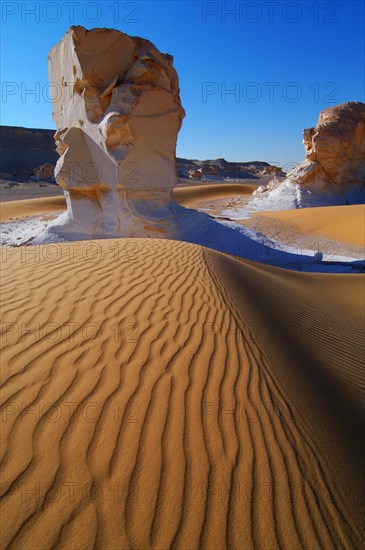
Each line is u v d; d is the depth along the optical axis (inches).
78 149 608.4
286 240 816.3
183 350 145.9
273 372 149.5
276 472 101.3
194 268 260.4
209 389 127.3
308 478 102.3
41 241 611.8
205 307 191.3
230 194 1898.4
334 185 1374.3
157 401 115.7
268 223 953.5
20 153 2802.7
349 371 183.8
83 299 171.2
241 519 87.0
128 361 131.3
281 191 1387.8
